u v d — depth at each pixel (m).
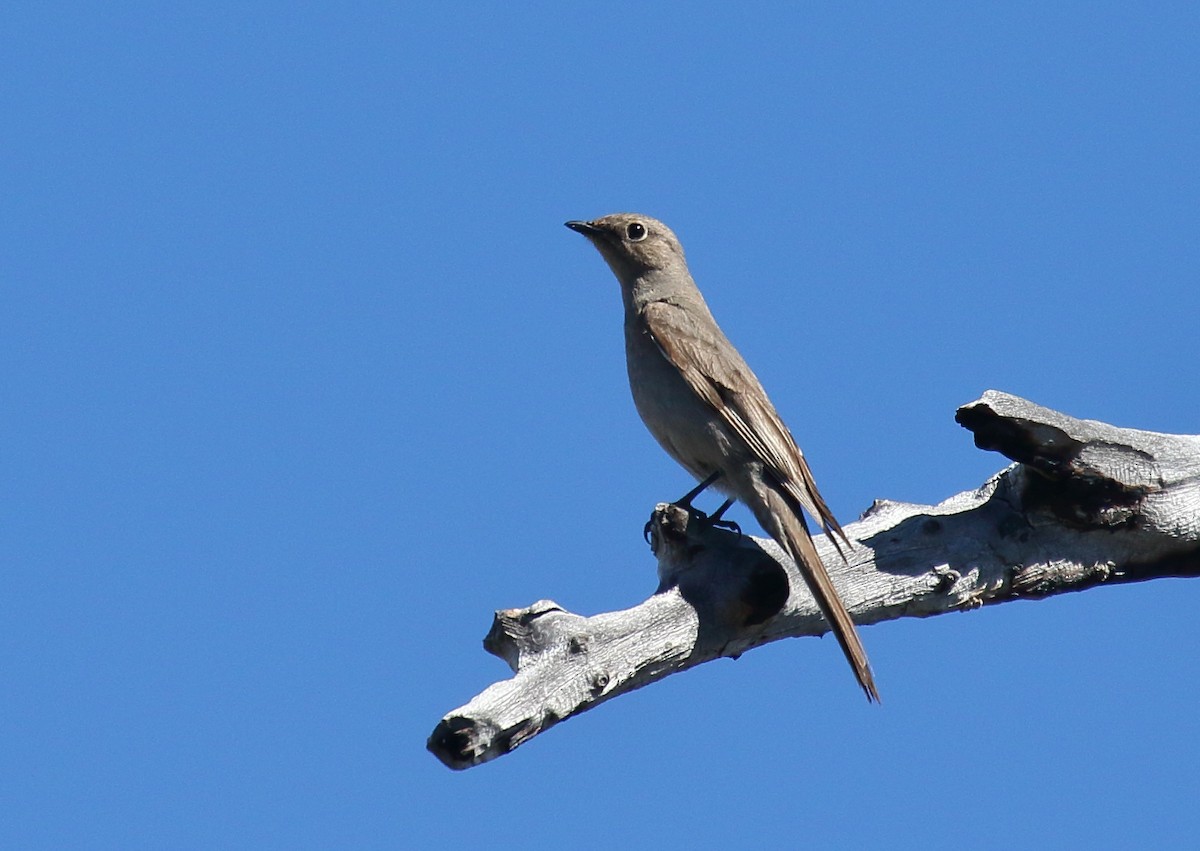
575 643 11.04
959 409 12.48
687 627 11.61
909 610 13.02
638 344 14.88
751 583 11.81
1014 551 13.05
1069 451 12.73
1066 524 13.02
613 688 11.20
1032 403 12.55
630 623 11.36
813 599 12.42
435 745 10.46
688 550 11.90
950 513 13.18
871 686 11.84
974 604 13.13
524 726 10.66
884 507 13.40
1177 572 13.57
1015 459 12.73
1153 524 13.04
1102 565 13.26
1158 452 13.06
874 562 12.80
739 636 12.00
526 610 11.15
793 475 13.89
